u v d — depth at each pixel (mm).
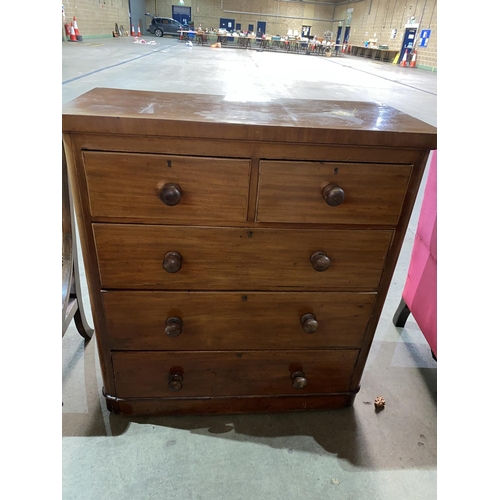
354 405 1532
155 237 1055
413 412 1521
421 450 1371
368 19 17031
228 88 6543
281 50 18000
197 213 1024
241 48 17031
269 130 917
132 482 1189
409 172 1028
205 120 911
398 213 1087
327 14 21312
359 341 1327
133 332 1217
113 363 1277
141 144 924
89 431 1340
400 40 14445
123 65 8109
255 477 1235
